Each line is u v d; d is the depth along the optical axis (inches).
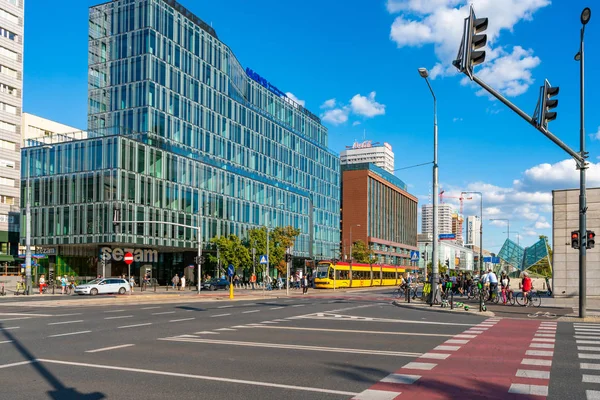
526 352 477.1
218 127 3048.7
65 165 2404.0
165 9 2694.4
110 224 2260.1
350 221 5260.8
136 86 2566.4
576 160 867.4
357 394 318.3
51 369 398.9
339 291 2228.1
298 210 3846.0
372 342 549.0
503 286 1278.3
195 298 1550.2
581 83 867.4
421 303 1254.9
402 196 6466.5
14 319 839.1
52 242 2393.0
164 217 2517.2
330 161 4611.2
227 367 406.0
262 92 3602.4
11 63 2925.7
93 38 2691.9
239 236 3090.6
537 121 654.5
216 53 3083.2
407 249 6471.5
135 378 364.8
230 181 3053.6
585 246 861.8
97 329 685.3
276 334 622.5
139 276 2704.2
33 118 3275.1
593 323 792.9
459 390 327.9
